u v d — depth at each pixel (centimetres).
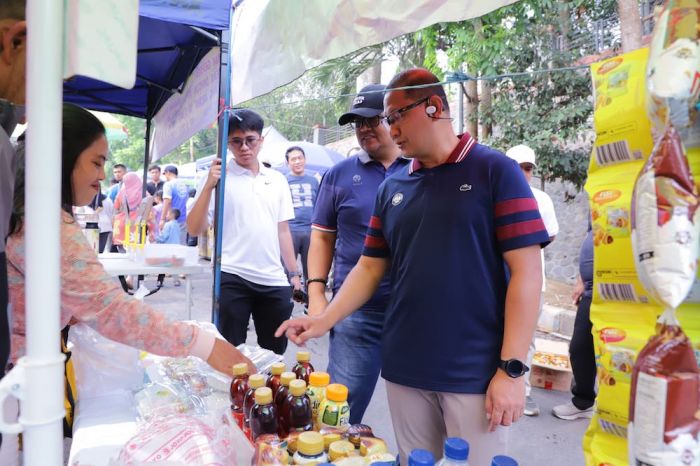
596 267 69
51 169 56
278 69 168
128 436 112
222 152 233
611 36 416
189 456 85
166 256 236
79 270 109
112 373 140
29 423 57
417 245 127
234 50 213
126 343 114
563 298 562
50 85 55
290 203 279
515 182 119
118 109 434
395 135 129
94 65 56
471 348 122
